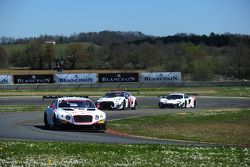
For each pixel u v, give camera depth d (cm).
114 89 17188
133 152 3356
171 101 10812
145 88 17775
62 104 5881
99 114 5697
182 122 7112
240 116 7825
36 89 17338
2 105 11244
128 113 8969
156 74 18575
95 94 14988
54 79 18038
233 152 3375
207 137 5366
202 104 12300
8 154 3256
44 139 4638
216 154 3275
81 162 2962
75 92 15912
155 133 5738
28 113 8769
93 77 18238
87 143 4025
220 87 18412
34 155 3228
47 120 6016
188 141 4988
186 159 3066
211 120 7325
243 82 18712
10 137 4831
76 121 5581
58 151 3388
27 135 5066
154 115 8325
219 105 11925
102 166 2830
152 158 3105
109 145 3762
